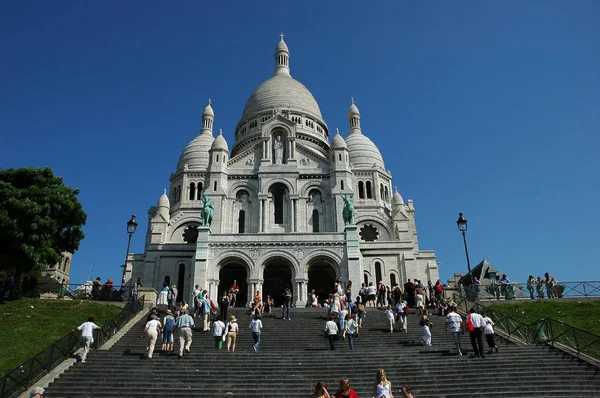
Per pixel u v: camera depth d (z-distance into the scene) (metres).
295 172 59.38
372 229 66.94
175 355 25.06
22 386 20.34
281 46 96.00
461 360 23.66
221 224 55.88
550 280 42.56
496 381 21.19
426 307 40.16
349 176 59.59
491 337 25.36
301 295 47.97
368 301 43.56
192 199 71.50
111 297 40.62
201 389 20.23
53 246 44.81
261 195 57.88
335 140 61.56
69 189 45.72
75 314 35.12
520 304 38.31
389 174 74.94
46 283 44.28
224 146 60.75
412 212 73.75
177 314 30.06
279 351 25.94
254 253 49.53
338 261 49.38
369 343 28.41
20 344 28.34
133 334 30.30
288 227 56.84
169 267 61.66
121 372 22.38
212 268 48.72
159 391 20.17
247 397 19.53
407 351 25.70
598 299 38.41
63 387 20.69
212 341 28.70
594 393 19.75
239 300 54.25
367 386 20.64
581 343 24.20
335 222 56.66
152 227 65.44
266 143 61.34
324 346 27.67
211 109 84.94
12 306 36.16
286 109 79.62
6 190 41.09
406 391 13.81
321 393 13.62
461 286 43.19
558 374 21.88
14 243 40.03
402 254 61.72
